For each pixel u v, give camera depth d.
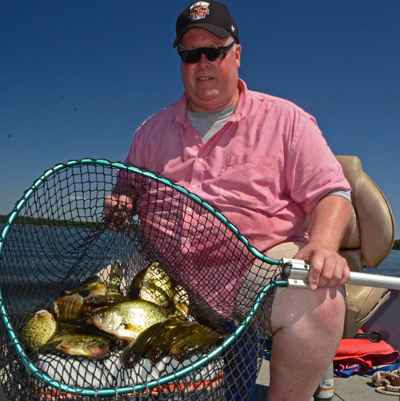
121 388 1.15
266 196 1.93
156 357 1.30
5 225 1.36
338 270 1.43
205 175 2.06
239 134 2.05
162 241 1.91
